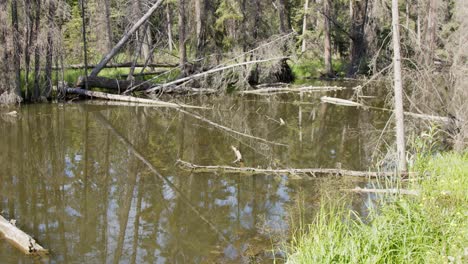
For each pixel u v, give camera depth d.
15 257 7.52
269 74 29.78
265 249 7.89
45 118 19.11
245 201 10.20
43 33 20.91
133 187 11.27
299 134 17.06
